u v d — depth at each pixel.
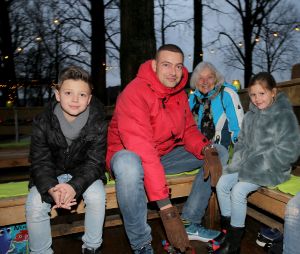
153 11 5.15
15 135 4.96
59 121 2.10
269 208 2.23
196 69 2.98
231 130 2.84
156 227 2.80
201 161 2.51
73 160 2.17
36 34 14.41
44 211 1.91
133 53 5.05
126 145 2.06
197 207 2.39
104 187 2.19
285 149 2.21
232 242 2.20
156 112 2.25
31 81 9.35
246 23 15.49
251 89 2.39
